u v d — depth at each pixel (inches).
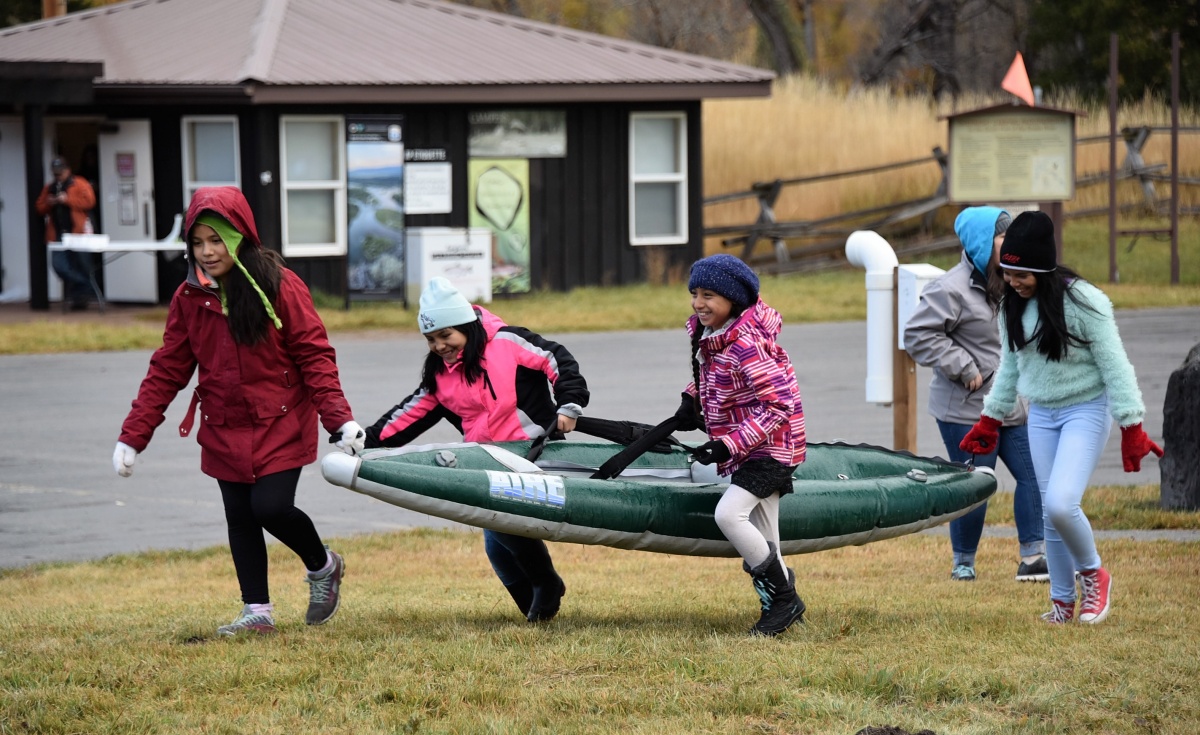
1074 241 2329.0
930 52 3607.3
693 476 563.8
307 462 492.4
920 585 617.6
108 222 1863.9
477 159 1948.8
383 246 1833.2
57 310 1797.5
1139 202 2511.1
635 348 1504.7
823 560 693.3
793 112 2647.6
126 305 1852.9
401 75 1855.3
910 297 731.4
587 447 567.8
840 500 522.3
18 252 1924.2
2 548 744.3
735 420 479.2
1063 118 1914.4
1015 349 515.8
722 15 3956.7
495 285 1973.4
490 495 481.4
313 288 1863.9
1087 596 514.6
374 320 1700.3
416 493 474.6
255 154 1819.6
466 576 666.8
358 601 588.4
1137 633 490.6
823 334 1599.4
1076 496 499.8
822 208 2456.9
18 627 530.9
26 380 1305.4
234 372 475.5
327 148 1865.2
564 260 2014.0
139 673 442.9
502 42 2055.9
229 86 1749.5
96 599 610.5
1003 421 601.6
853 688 416.2
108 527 793.6
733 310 475.8
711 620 527.8
